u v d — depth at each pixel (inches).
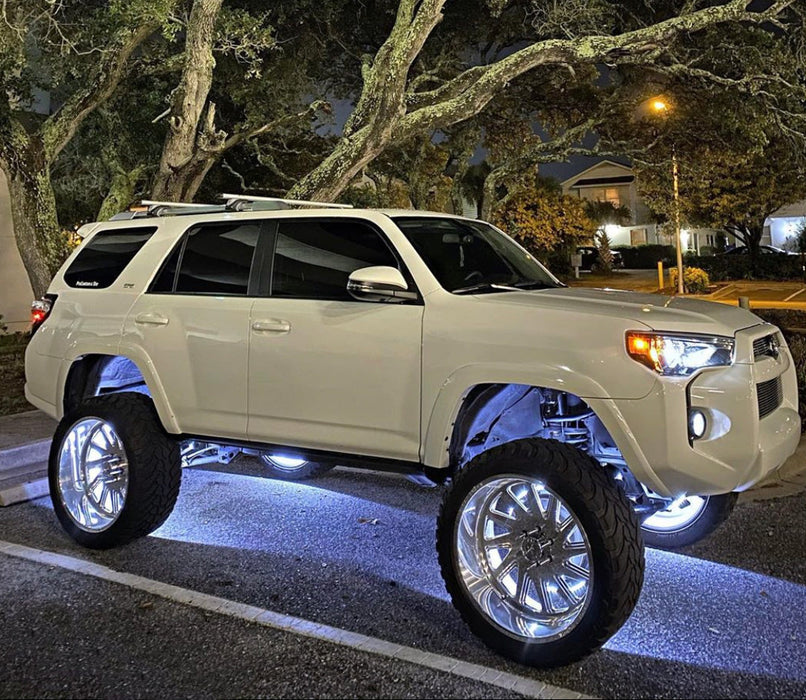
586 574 135.6
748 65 503.5
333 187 411.8
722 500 175.9
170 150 405.4
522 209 1446.9
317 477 253.6
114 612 157.5
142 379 223.5
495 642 137.1
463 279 168.1
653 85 629.6
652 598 160.2
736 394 135.0
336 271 172.1
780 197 1233.4
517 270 190.1
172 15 399.5
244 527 208.4
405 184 832.3
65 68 441.1
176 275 196.7
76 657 139.4
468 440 159.6
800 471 241.8
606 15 544.7
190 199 429.4
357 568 179.9
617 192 2070.6
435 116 429.4
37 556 188.9
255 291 182.1
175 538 200.7
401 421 156.7
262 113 552.1
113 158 527.5
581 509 130.3
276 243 182.9
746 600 158.4
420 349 153.7
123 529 187.6
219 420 183.0
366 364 160.1
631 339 134.7
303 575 175.9
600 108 663.8
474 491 141.6
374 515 217.6
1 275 560.1
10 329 565.6
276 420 174.2
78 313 208.2
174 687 129.0
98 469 198.1
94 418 193.3
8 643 144.9
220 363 181.2
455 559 142.5
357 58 649.6
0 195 555.8
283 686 128.8
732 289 1176.8
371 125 403.9
